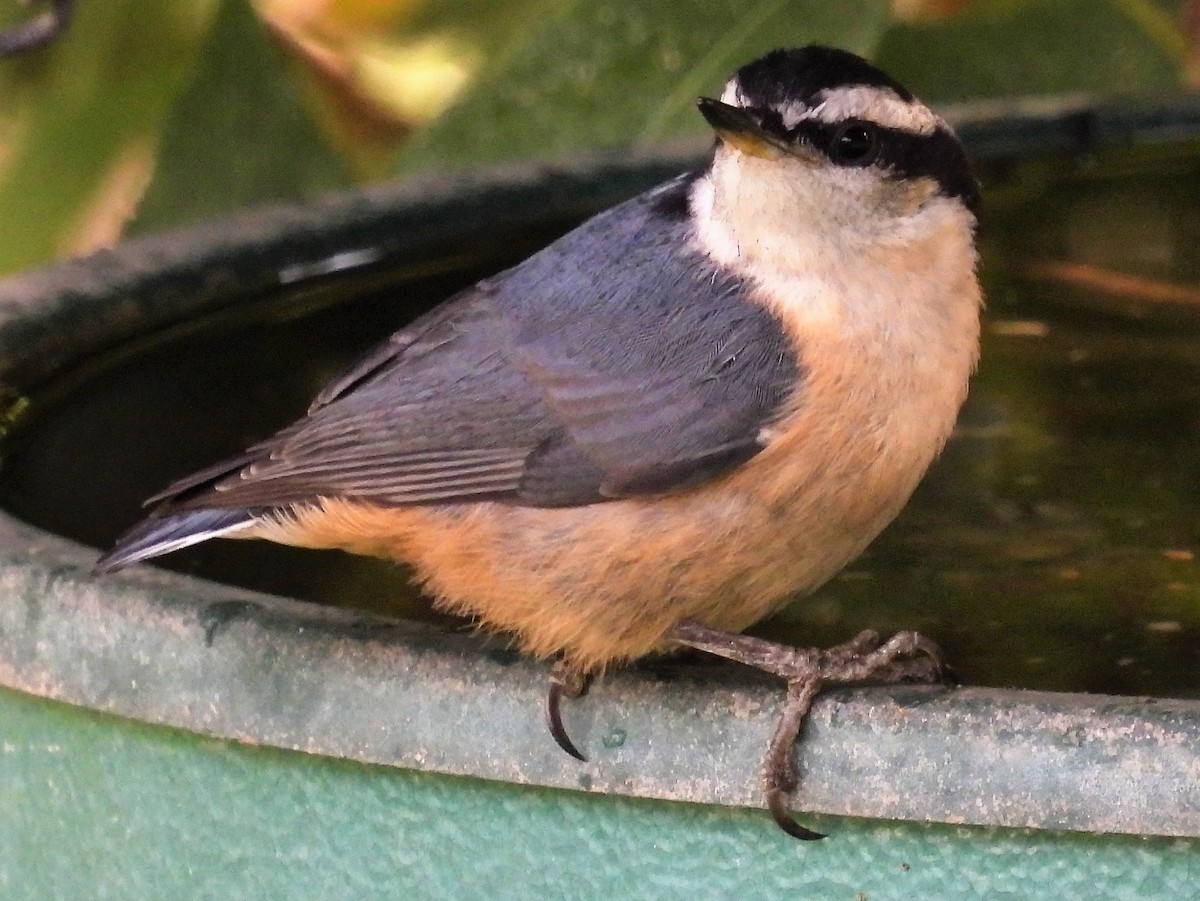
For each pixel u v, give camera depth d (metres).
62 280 2.42
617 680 2.33
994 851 2.32
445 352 2.37
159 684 2.34
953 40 2.50
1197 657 2.37
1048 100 2.50
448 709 2.33
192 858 2.34
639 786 2.33
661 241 2.37
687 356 2.35
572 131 2.45
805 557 2.36
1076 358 2.45
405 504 2.36
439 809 2.34
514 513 2.36
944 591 2.38
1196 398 2.43
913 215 2.36
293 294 2.44
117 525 2.38
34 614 2.34
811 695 2.33
